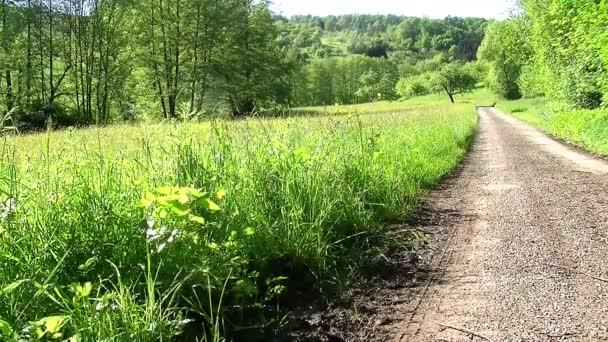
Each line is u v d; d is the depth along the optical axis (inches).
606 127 708.7
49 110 1428.4
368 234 233.1
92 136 245.6
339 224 224.2
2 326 97.7
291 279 178.2
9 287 108.0
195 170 184.1
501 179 439.5
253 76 2006.6
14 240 132.4
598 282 176.6
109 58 1694.1
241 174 206.8
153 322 117.4
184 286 141.6
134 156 201.0
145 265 142.5
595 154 663.1
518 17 2176.4
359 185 276.7
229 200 184.7
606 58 636.1
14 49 1480.1
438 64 6353.3
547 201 327.0
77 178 170.6
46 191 154.6
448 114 1119.6
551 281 178.9
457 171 500.1
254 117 270.5
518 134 1109.1
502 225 264.1
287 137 267.9
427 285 181.0
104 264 140.9
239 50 1884.8
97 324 110.3
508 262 202.1
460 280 184.4
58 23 1588.3
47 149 170.6
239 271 154.3
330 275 185.2
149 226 134.4
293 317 153.4
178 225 149.9
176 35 1713.8
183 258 146.9
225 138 227.3
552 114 1275.8
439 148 566.6
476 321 148.6
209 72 1744.6
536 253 212.5
